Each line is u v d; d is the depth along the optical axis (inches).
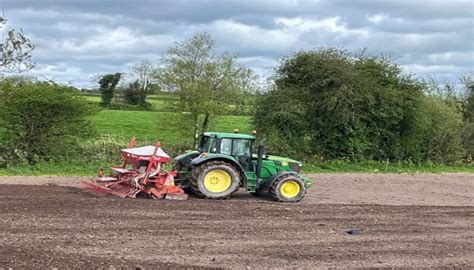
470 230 531.8
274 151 1182.9
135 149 653.3
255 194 725.3
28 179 804.6
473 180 1072.2
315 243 447.8
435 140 1328.7
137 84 1895.9
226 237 453.1
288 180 671.1
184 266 363.9
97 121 1608.0
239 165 668.1
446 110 1316.4
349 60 1242.6
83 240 420.2
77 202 571.8
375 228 519.5
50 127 968.9
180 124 1181.7
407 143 1270.9
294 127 1198.9
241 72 1227.2
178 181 674.8
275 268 373.4
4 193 616.7
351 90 1176.8
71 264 354.6
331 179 970.7
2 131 949.8
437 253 432.8
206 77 1199.6
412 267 389.4
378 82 1246.3
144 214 527.5
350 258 406.6
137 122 1620.3
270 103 1195.3
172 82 1181.7
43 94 946.1
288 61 1233.4
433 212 629.0
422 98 1261.1
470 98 1491.1
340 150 1216.2
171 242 427.8
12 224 461.1
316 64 1207.6
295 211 588.4
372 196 780.0
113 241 422.3
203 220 515.2
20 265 346.9
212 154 665.0
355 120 1193.4
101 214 517.0
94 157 997.2
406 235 495.5
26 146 954.1
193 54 1204.5
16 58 1072.2
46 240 414.9
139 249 403.2
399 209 639.8
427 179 1050.7
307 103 1200.2
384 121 1235.9
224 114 1198.9
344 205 652.7
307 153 1195.3
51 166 936.3
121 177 647.8
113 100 1964.8
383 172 1146.0
